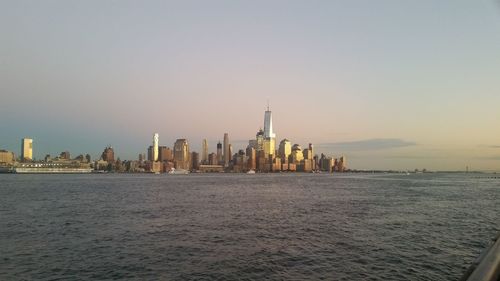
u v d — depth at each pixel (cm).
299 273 2523
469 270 527
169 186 14612
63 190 11488
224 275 2473
